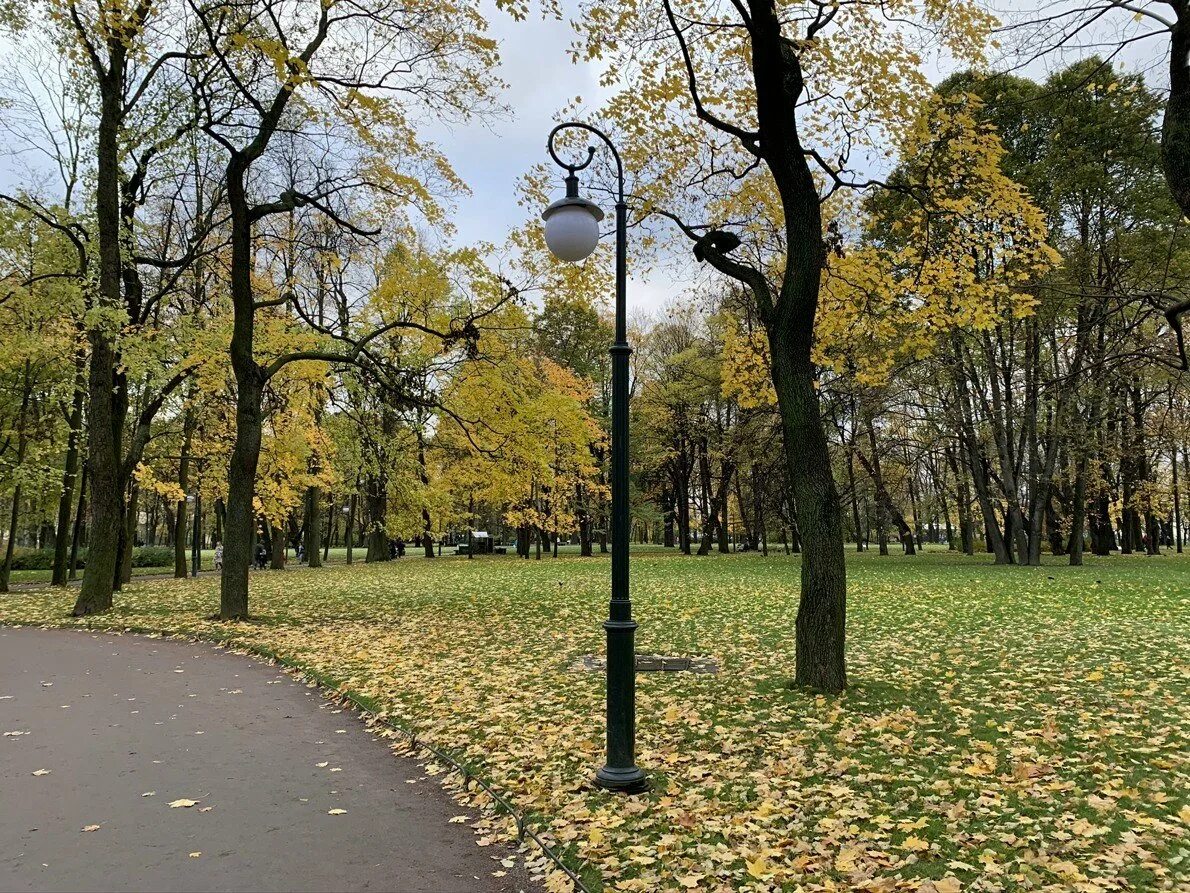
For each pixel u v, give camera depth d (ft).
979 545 152.66
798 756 18.72
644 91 32.45
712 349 122.83
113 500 51.34
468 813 16.11
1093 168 52.60
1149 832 13.71
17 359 60.34
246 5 39.22
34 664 33.19
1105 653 30.99
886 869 12.64
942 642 34.91
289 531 149.59
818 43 29.58
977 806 15.30
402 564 112.78
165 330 55.83
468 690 26.48
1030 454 87.86
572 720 22.67
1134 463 103.24
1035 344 72.28
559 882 12.66
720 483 138.82
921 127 30.66
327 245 67.97
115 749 20.63
